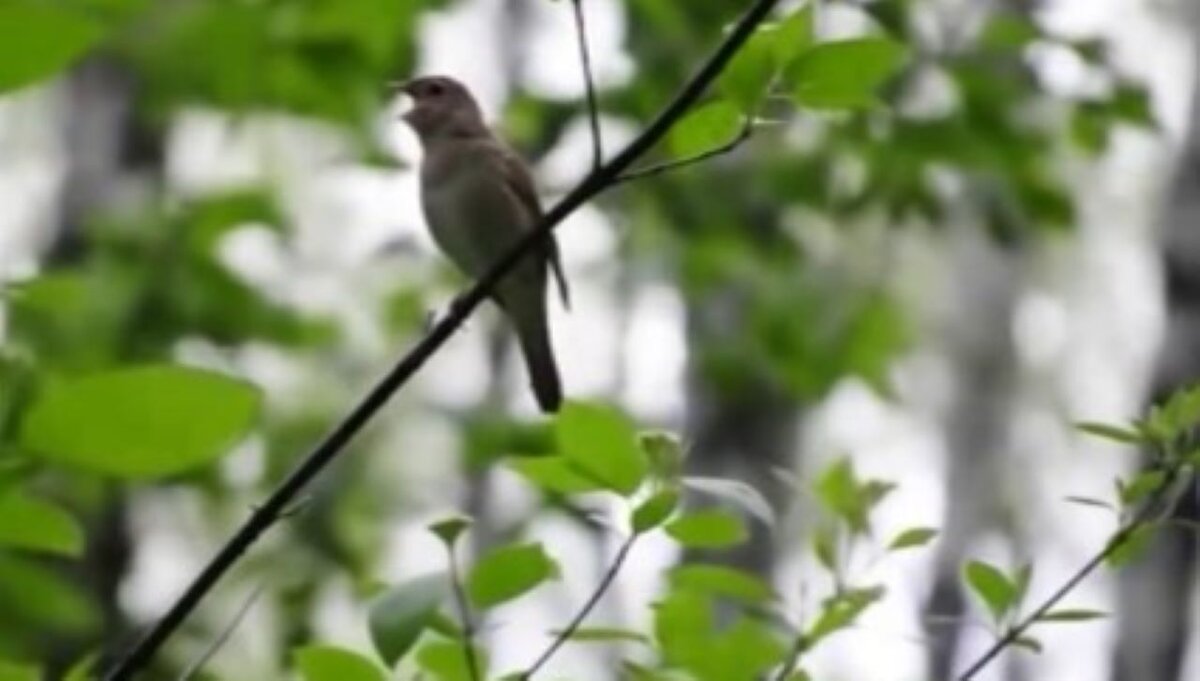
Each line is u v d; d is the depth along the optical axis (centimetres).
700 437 1465
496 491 1490
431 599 446
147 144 1529
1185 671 1447
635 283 1414
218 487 1236
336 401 1573
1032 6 1517
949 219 1398
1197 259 1429
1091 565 531
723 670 521
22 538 341
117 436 285
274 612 1296
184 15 1290
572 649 1136
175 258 1312
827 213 1364
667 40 1222
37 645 855
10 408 295
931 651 1391
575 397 474
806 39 502
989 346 2489
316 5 1258
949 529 2445
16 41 284
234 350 1307
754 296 1430
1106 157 1248
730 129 519
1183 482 529
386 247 1481
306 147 1712
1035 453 2497
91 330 1233
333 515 1364
